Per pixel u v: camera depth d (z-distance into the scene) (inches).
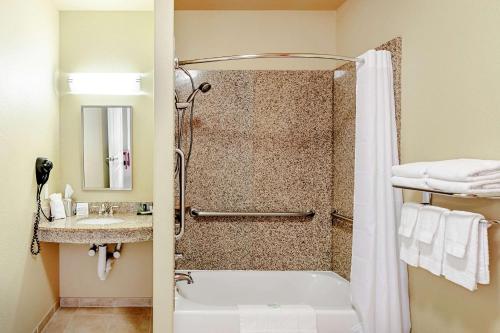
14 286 87.8
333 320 77.5
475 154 57.4
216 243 110.5
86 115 119.3
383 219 76.1
